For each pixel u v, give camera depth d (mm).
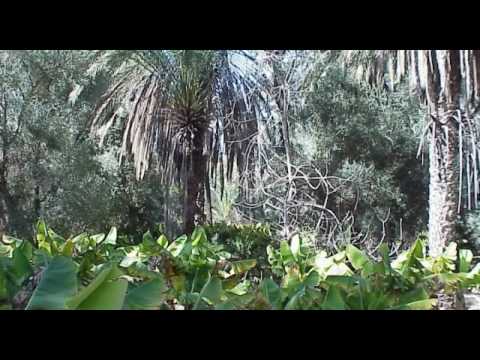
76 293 2121
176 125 8289
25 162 15227
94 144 15602
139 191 15648
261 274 6977
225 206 11742
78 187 15516
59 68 14602
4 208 15039
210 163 9414
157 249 4000
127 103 9523
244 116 9086
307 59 9391
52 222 15250
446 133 6129
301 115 15383
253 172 9656
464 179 11539
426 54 5910
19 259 2961
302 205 10195
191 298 2873
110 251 4898
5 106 14906
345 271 3590
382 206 15766
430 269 3811
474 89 5887
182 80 8062
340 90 15023
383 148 16047
